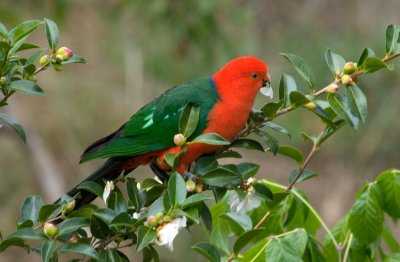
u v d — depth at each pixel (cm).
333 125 614
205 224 576
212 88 680
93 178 684
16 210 1641
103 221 539
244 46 1508
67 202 554
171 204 518
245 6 1673
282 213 699
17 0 1396
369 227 666
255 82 669
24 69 561
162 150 678
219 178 571
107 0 1772
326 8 1839
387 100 1848
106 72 1788
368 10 1858
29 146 1548
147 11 1403
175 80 1562
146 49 1598
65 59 564
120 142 680
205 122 662
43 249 511
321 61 1739
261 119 645
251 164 594
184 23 1398
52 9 1359
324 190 1933
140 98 1716
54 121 1709
